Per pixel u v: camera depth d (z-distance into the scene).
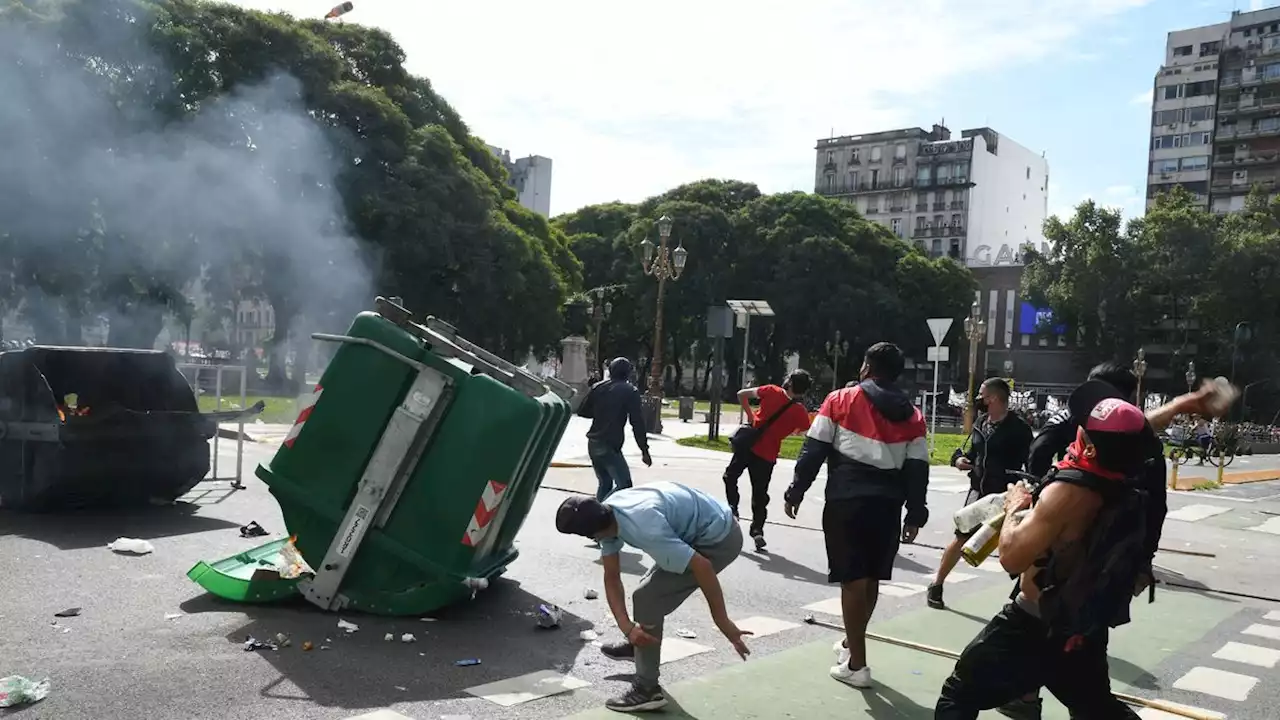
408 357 5.45
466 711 4.13
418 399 5.41
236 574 5.99
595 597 6.52
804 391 9.04
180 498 9.98
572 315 54.44
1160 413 3.56
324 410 5.52
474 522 5.41
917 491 4.86
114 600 5.72
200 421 9.41
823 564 8.53
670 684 4.73
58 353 8.95
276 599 5.62
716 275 62.62
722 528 4.36
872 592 4.89
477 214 39.81
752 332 65.88
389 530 5.50
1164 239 65.12
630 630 4.12
